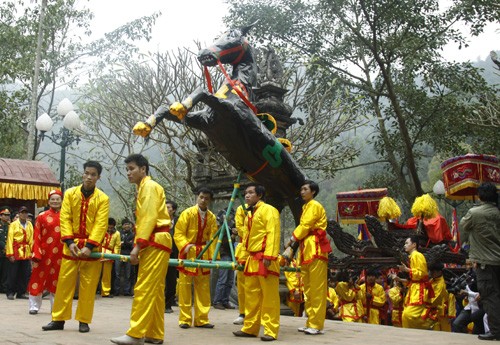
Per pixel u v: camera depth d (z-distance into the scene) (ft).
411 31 62.44
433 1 59.52
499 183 34.01
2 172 48.34
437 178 99.86
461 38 61.11
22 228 35.12
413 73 65.05
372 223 34.58
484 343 19.21
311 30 64.85
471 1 57.62
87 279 18.72
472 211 20.95
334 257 34.32
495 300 20.33
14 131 69.00
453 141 63.72
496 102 55.42
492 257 20.42
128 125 47.80
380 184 74.90
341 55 66.28
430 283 28.35
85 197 18.76
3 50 70.74
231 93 21.35
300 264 21.57
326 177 59.57
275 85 31.37
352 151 54.24
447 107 63.21
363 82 65.62
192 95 19.44
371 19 60.34
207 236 23.34
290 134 48.29
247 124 21.02
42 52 71.41
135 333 15.51
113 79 47.88
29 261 35.17
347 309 32.14
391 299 32.53
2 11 72.08
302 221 21.40
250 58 23.47
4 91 69.46
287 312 31.48
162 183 59.41
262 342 18.33
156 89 46.65
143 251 16.08
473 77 63.00
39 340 16.43
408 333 21.88
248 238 19.94
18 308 28.14
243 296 23.52
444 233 35.45
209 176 35.27
